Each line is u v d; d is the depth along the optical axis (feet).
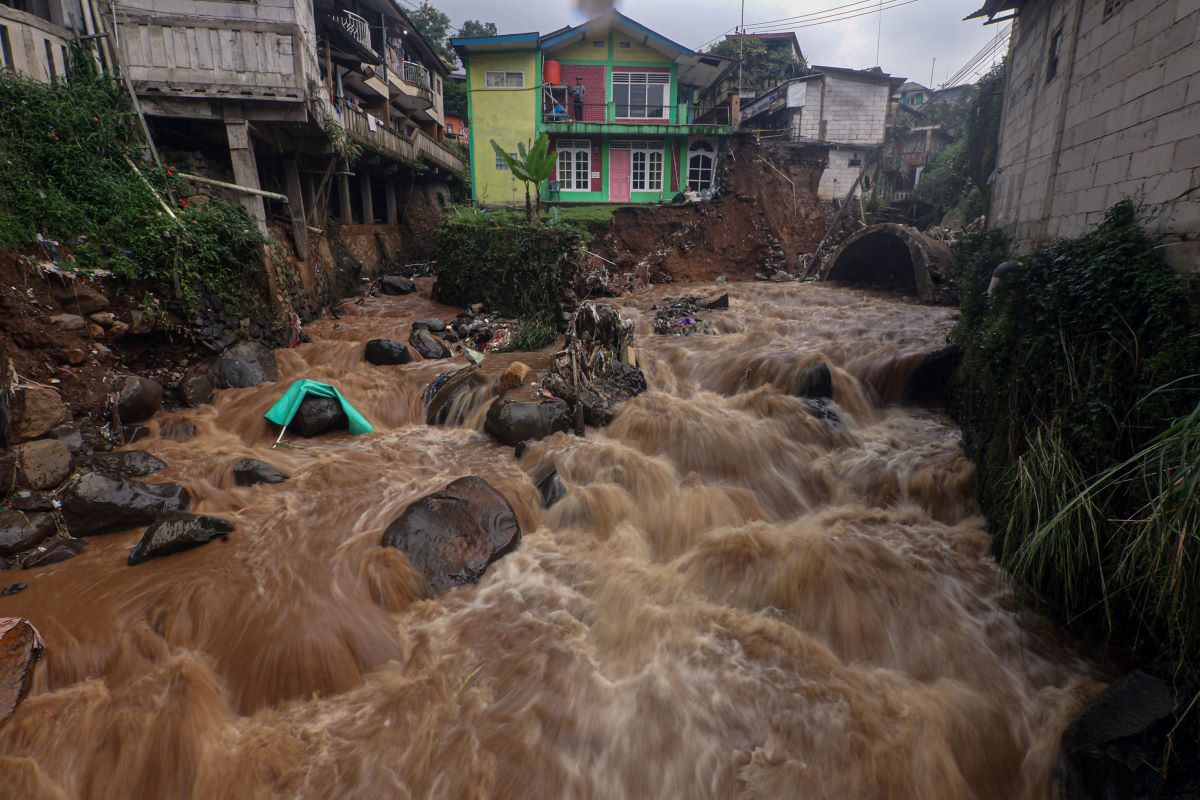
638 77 82.12
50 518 20.11
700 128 78.74
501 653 16.26
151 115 37.04
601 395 30.63
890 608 18.06
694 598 18.81
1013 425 20.61
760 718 14.52
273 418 28.17
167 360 30.86
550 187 80.79
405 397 33.17
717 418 29.25
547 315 47.98
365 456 26.63
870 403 34.37
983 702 15.10
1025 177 35.42
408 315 51.88
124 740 13.17
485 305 52.37
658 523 22.77
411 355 38.70
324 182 52.75
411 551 19.17
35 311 24.63
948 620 17.69
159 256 30.12
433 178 99.96
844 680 15.67
